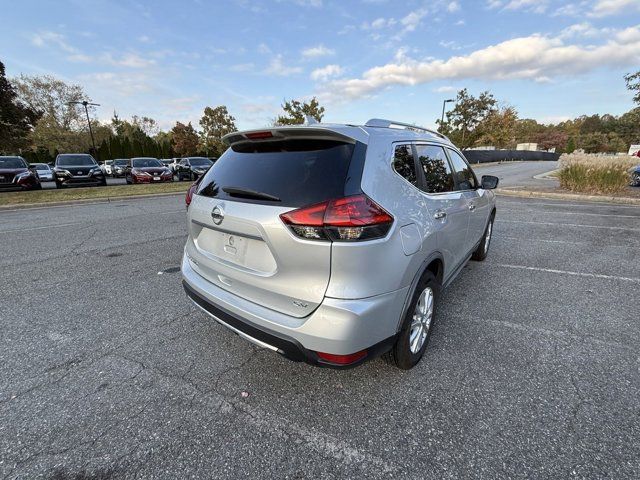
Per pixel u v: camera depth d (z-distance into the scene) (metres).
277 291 2.03
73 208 10.27
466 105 36.56
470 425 2.03
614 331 3.08
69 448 1.88
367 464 1.79
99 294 3.86
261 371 2.54
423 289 2.45
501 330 3.11
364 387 2.36
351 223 1.82
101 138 52.06
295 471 1.75
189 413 2.13
